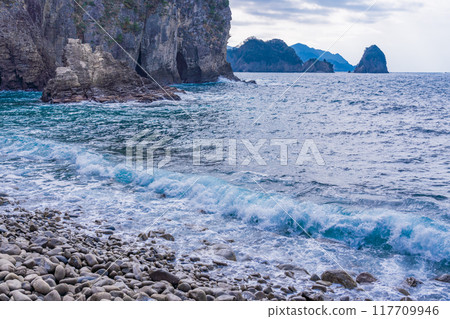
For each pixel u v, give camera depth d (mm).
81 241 8047
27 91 50344
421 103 49219
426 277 7418
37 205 10547
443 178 14344
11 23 48344
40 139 19203
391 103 49000
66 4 55562
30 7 51500
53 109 32281
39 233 7891
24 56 49594
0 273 5180
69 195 11555
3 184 12242
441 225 9016
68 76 38594
